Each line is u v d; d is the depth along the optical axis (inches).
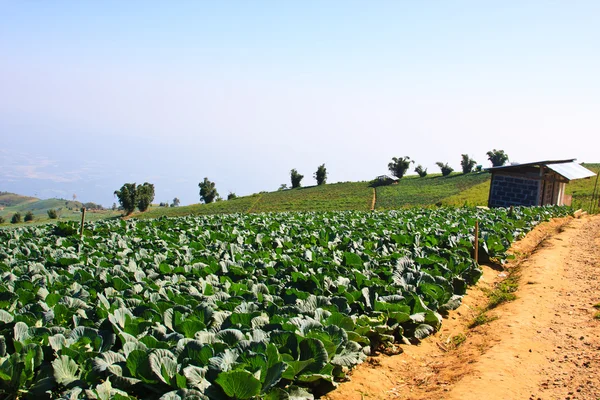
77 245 720.3
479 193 2925.7
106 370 253.6
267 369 257.6
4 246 712.4
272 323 319.0
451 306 471.2
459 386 302.5
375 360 350.0
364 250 658.2
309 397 260.8
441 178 4099.4
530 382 311.1
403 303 409.7
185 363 265.3
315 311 348.5
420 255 633.0
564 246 850.8
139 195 4025.6
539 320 441.4
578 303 497.0
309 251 603.5
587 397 287.9
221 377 235.3
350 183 4338.1
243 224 1019.3
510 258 729.6
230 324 326.6
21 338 293.4
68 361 261.0
